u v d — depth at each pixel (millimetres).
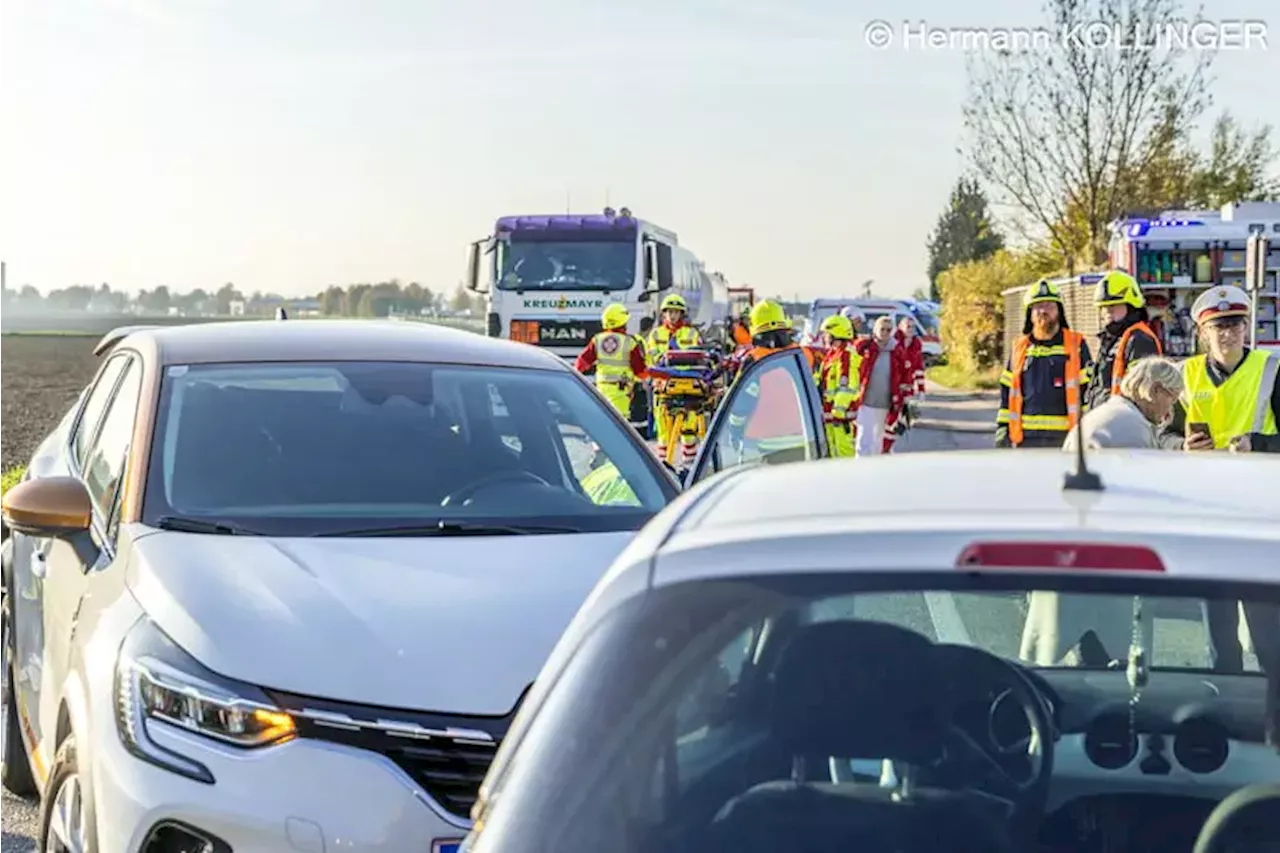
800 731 2746
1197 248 21641
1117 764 3150
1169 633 3928
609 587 2799
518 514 5551
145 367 6113
